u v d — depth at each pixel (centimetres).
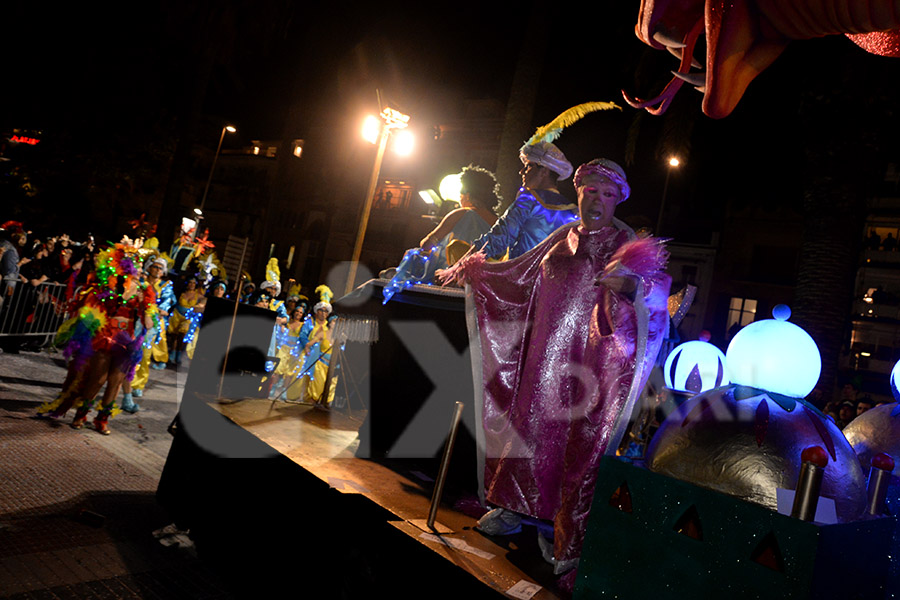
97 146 2744
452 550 245
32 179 2797
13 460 522
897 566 175
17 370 895
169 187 2214
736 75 172
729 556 157
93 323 667
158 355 1198
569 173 348
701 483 175
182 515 453
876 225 2669
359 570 279
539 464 264
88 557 378
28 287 1031
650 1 180
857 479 174
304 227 4606
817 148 1187
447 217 435
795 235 2806
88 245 1262
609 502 188
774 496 164
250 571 356
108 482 518
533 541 275
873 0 147
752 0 165
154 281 855
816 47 1116
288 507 335
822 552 143
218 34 2227
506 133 1128
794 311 1229
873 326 2592
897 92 1059
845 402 946
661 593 169
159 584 363
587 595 186
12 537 384
